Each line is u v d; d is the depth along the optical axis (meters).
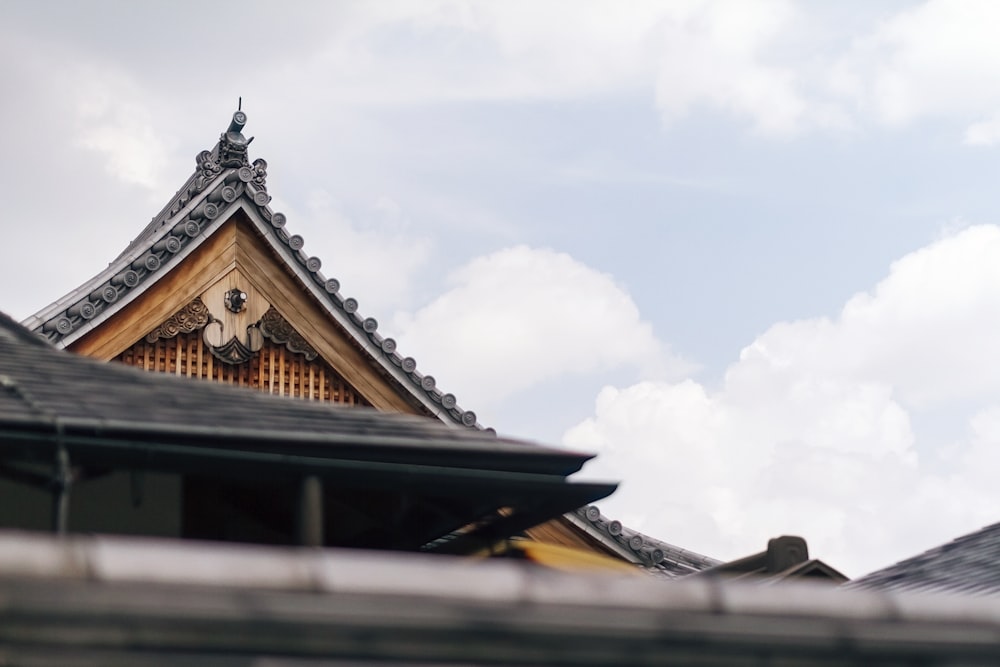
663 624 4.01
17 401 5.98
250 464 6.25
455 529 8.41
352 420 7.14
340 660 3.67
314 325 16.95
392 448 6.68
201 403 6.75
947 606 4.43
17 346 7.48
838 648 4.26
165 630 3.46
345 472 6.54
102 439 5.83
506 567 3.89
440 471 6.82
